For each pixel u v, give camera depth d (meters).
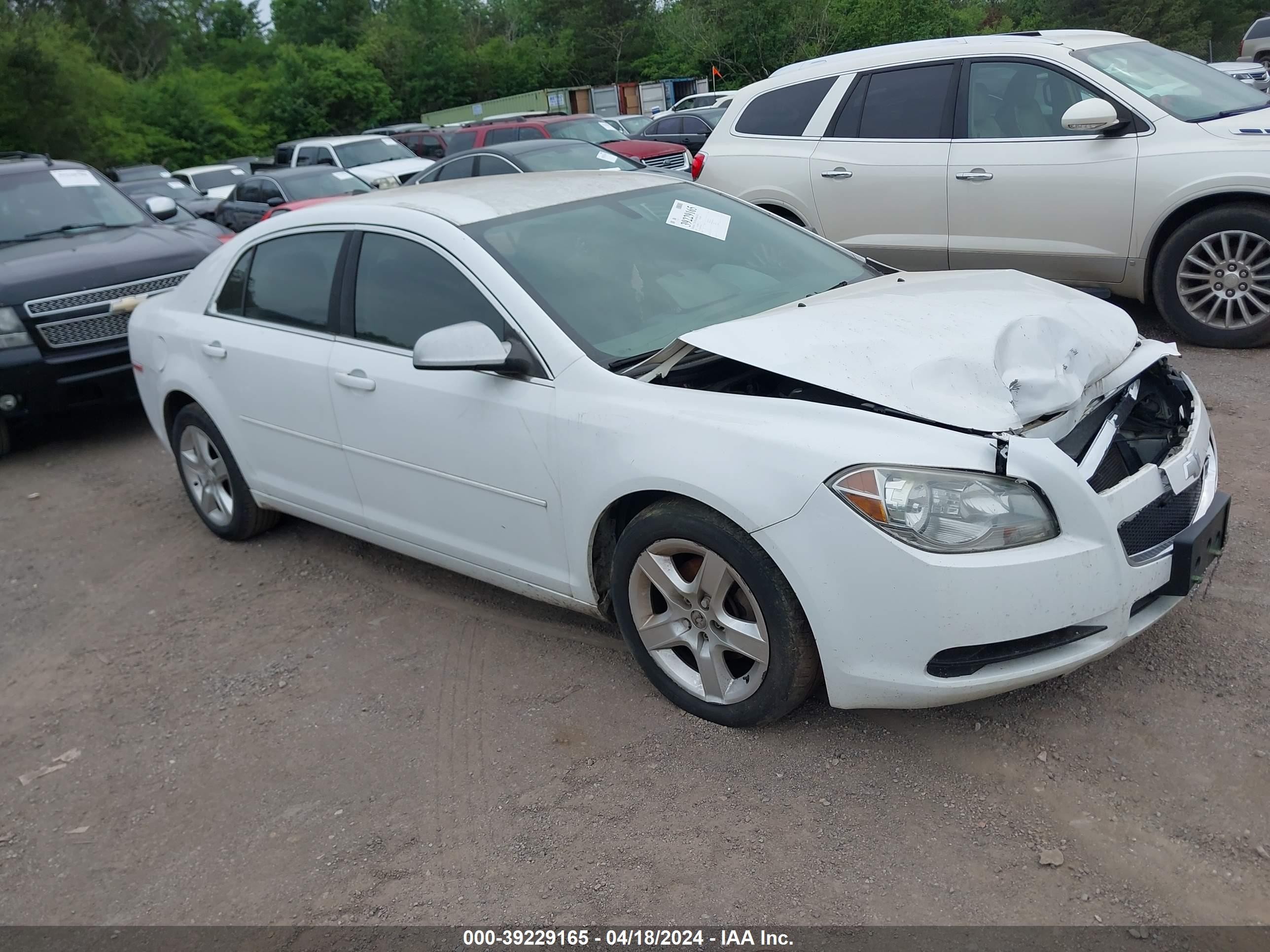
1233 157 5.91
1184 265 6.27
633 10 58.81
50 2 60.75
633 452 3.13
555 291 3.61
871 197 7.27
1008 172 6.65
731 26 46.50
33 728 3.87
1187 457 3.06
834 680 2.90
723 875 2.66
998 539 2.68
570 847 2.84
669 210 4.25
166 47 66.69
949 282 3.81
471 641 4.04
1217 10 43.34
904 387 2.86
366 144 20.81
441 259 3.81
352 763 3.37
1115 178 6.29
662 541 3.15
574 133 18.14
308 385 4.28
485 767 3.24
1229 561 3.85
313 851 2.98
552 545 3.54
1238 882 2.44
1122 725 3.03
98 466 6.95
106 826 3.24
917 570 2.67
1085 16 42.03
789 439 2.85
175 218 9.26
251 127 48.78
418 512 4.03
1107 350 3.18
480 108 47.03
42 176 8.34
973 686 2.76
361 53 56.41
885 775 2.95
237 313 4.79
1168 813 2.68
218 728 3.69
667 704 3.41
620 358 3.41
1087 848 2.60
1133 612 2.92
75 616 4.77
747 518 2.87
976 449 2.72
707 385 3.38
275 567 4.99
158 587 4.95
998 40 6.94
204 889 2.90
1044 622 2.70
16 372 6.71
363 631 4.25
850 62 7.50
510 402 3.51
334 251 4.28
